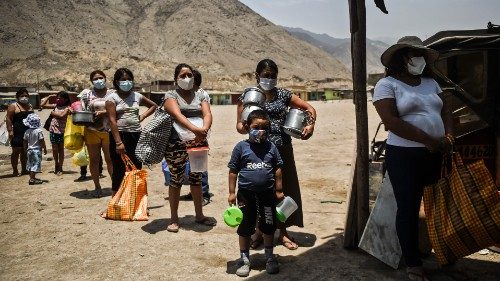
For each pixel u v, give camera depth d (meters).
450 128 4.12
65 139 8.55
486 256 4.64
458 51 4.67
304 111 4.84
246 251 4.42
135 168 6.55
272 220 4.36
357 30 4.44
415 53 3.87
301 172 9.86
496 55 4.72
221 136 18.83
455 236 3.72
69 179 9.51
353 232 4.91
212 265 4.62
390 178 4.09
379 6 4.58
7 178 9.74
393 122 3.85
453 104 4.91
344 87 138.12
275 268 4.34
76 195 7.93
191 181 5.98
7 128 9.84
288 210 4.46
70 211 6.80
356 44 4.47
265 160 4.38
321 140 16.53
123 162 6.74
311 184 8.62
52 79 186.25
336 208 6.79
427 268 4.34
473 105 4.81
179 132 5.52
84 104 7.61
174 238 5.46
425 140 3.78
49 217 6.48
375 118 26.50
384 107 3.92
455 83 4.87
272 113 4.83
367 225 4.46
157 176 9.68
